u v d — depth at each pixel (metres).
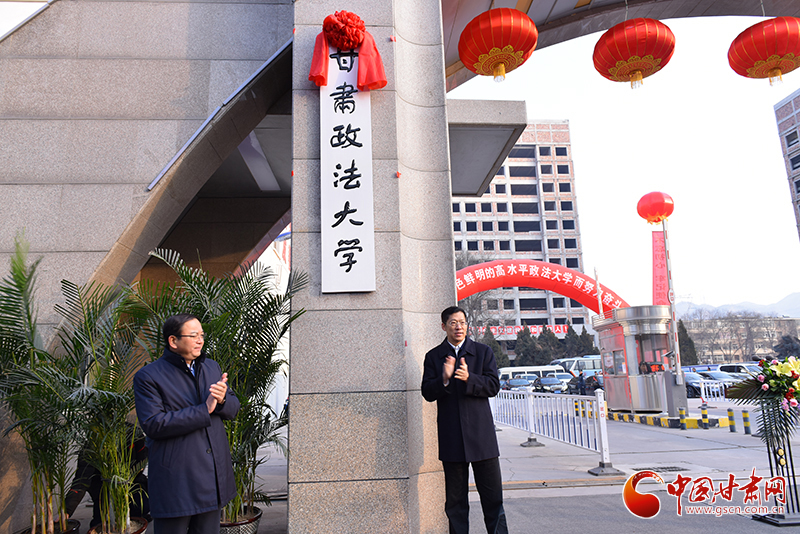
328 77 4.33
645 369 12.72
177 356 2.78
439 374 3.59
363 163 4.20
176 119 5.11
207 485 2.58
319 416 3.80
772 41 5.45
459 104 6.38
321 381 3.86
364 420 3.82
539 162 60.22
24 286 3.51
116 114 5.08
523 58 5.57
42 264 4.69
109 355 3.73
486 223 59.78
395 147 4.28
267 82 5.40
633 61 5.52
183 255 8.29
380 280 4.05
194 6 5.40
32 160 4.91
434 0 5.03
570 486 5.63
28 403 3.64
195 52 5.30
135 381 2.67
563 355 48.09
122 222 4.84
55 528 3.90
